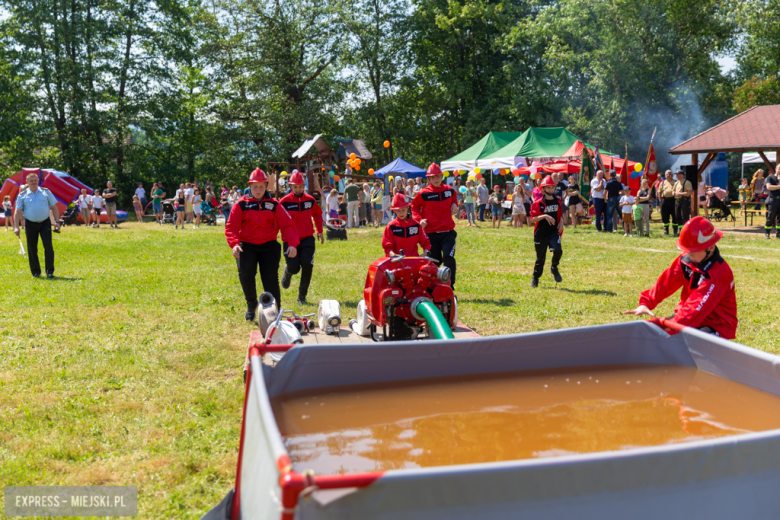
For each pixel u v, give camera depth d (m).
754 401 2.83
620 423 2.64
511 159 27.42
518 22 41.78
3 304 8.68
